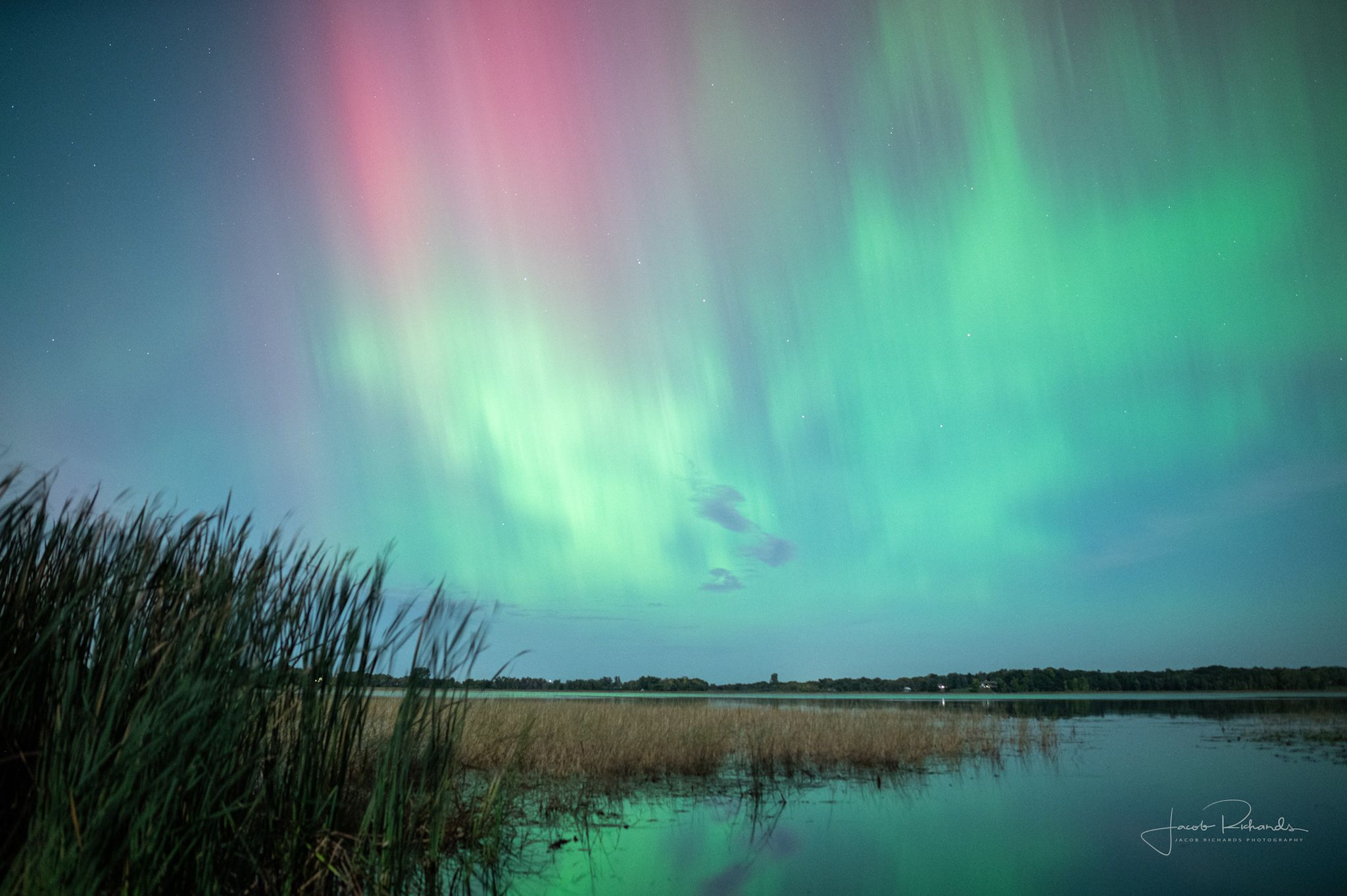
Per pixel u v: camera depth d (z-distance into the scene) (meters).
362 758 5.18
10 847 3.11
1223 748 15.12
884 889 5.45
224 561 3.96
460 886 4.95
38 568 3.58
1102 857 6.46
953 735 14.89
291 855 3.82
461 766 7.77
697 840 6.81
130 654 3.36
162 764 3.23
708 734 12.69
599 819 7.63
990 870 5.99
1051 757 13.60
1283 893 5.46
